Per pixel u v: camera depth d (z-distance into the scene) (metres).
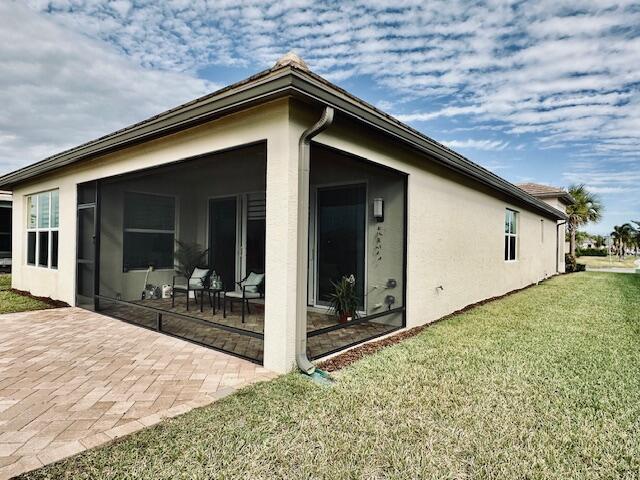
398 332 5.48
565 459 2.39
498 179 8.45
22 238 9.10
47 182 8.05
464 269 7.59
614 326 6.00
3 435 2.56
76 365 3.95
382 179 6.04
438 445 2.50
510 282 10.48
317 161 5.71
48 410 2.93
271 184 3.81
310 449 2.42
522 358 4.28
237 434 2.56
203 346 4.68
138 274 8.11
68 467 2.18
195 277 7.38
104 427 2.68
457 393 3.29
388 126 4.49
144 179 8.06
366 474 2.21
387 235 5.96
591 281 13.63
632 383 3.59
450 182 6.96
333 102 3.66
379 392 3.27
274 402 3.04
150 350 4.49
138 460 2.26
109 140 5.55
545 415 2.94
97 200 6.71
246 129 4.03
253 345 4.73
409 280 5.71
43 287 8.20
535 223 13.16
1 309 6.91
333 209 6.88
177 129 4.64
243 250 8.09
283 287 3.73
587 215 22.47
